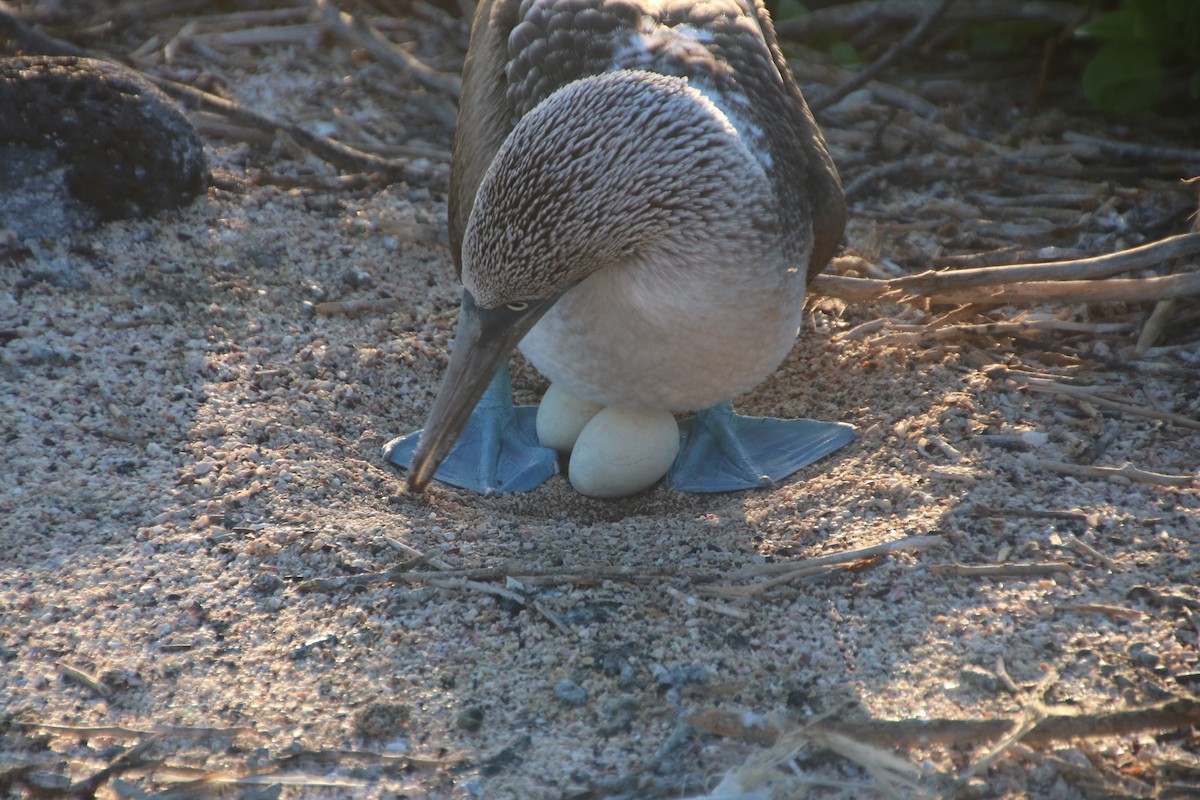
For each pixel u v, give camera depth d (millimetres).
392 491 9531
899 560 8234
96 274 11188
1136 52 14227
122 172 11766
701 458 10328
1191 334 10750
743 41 9609
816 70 15484
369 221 12680
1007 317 11328
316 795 6508
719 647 7566
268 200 12773
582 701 7176
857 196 13648
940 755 6730
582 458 9844
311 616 7812
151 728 6906
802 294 9297
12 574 8000
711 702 7152
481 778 6633
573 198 7781
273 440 9688
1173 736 6832
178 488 8945
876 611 7840
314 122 14461
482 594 8031
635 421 9758
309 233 12414
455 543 8688
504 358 8539
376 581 8102
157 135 11938
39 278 10977
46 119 11391
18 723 6871
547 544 8766
